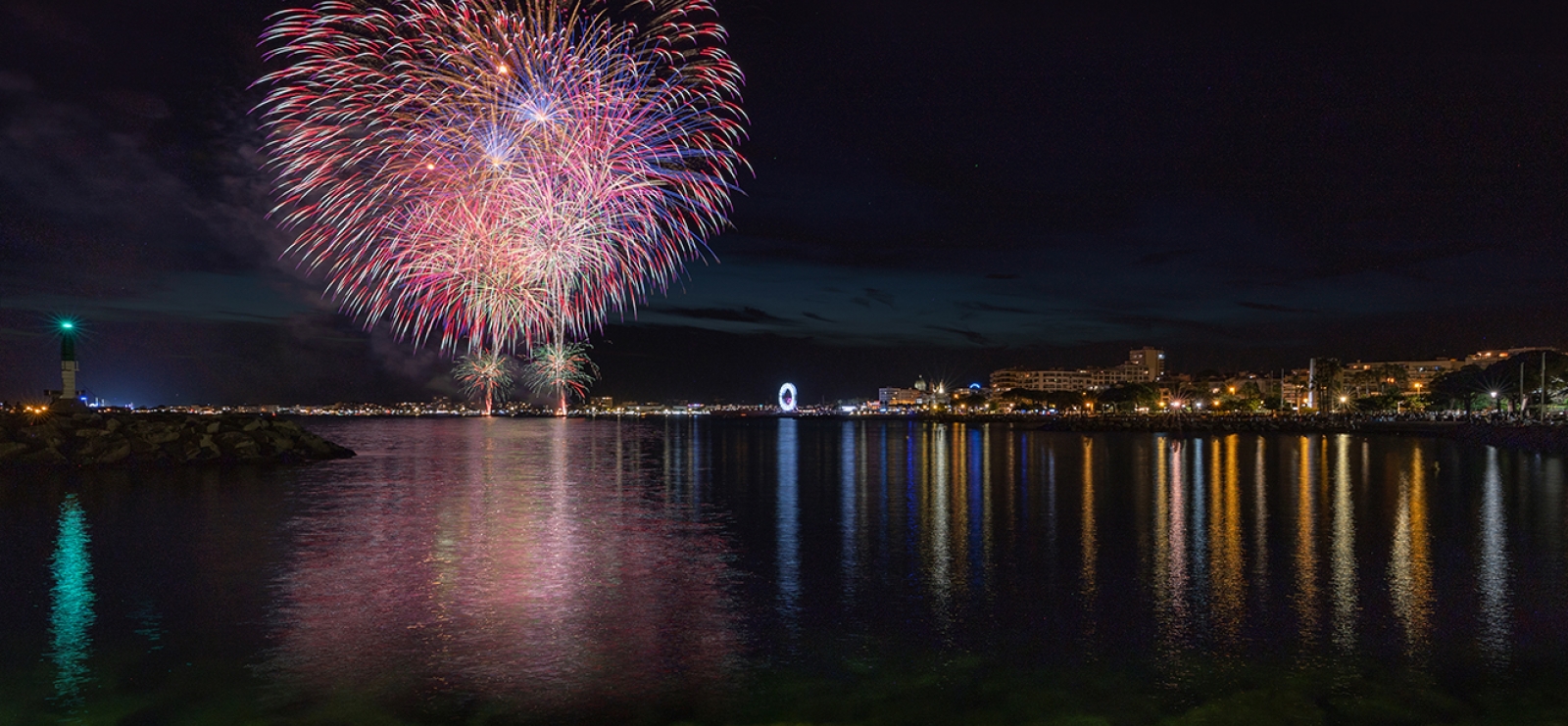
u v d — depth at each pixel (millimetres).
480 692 12602
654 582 19594
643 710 11961
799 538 25859
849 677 13211
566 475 50281
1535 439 70562
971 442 105812
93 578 19938
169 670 13492
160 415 62281
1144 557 22266
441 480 46750
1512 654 13852
